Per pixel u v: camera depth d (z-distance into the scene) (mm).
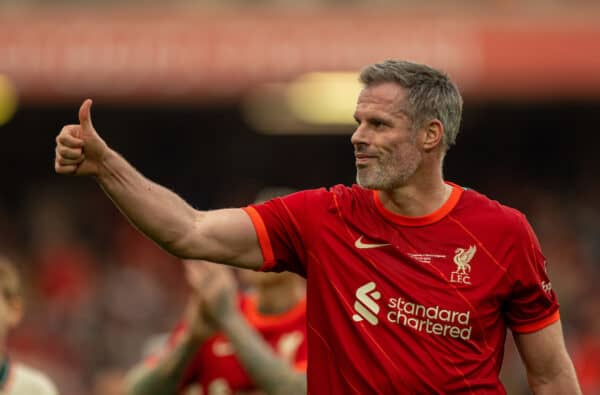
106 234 59688
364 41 52656
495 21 53250
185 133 62938
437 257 15367
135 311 54438
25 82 52531
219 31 53000
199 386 21719
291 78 52500
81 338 52719
